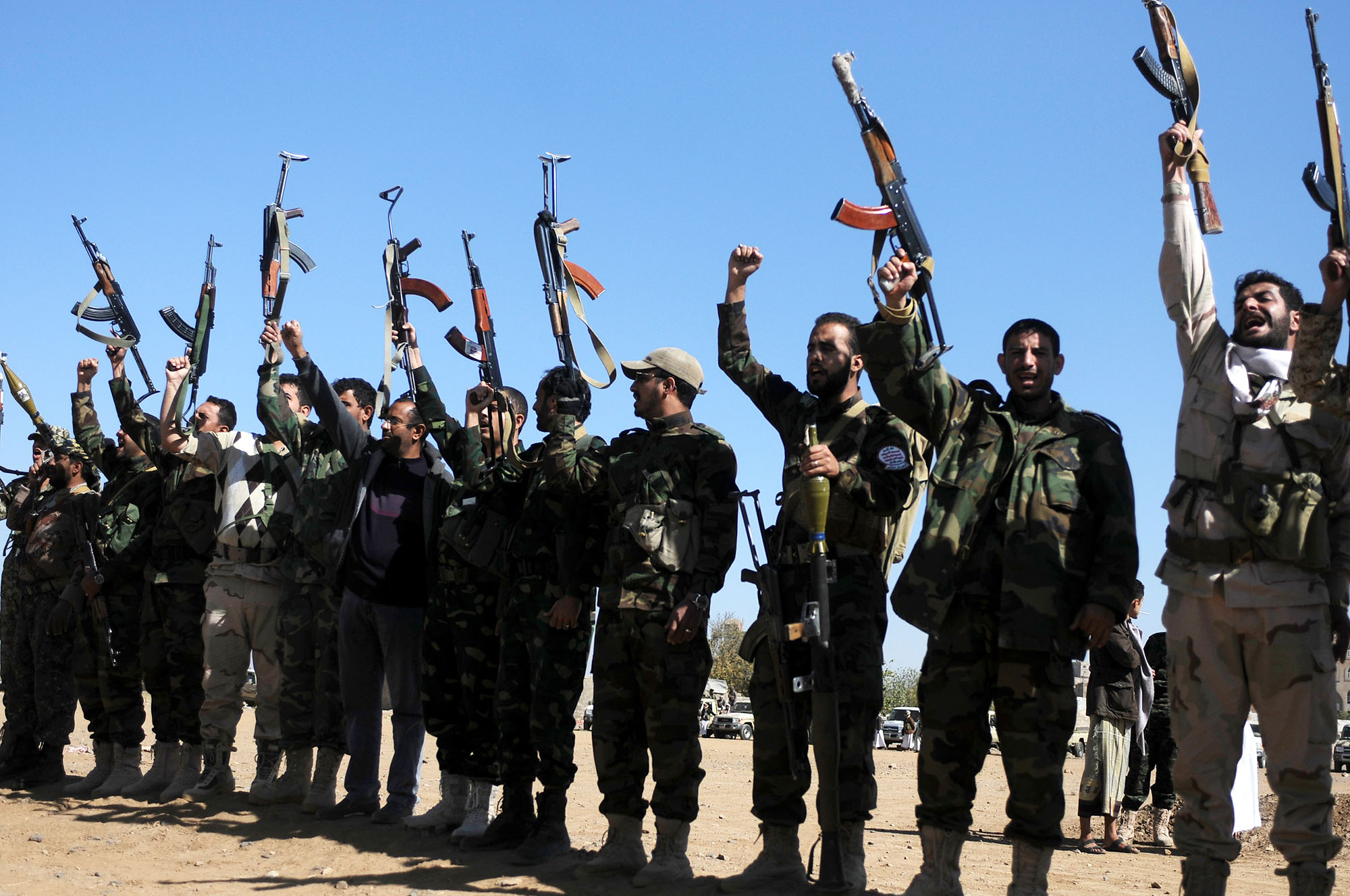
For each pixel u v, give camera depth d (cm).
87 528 828
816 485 436
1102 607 400
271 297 710
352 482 673
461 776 635
